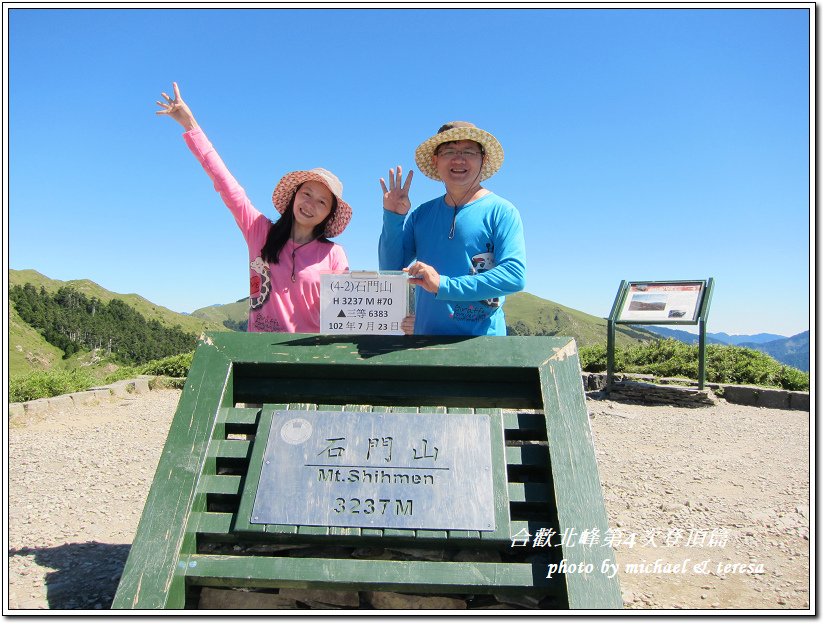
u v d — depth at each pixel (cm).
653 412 869
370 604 229
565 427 242
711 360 1104
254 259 338
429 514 225
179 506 225
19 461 564
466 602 227
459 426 248
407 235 334
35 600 278
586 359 1191
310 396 274
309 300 330
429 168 339
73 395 874
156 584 206
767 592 297
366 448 243
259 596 229
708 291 951
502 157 323
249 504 230
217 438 254
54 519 402
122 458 580
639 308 984
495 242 298
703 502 447
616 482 502
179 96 336
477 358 265
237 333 286
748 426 764
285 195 337
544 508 240
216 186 341
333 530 223
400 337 279
